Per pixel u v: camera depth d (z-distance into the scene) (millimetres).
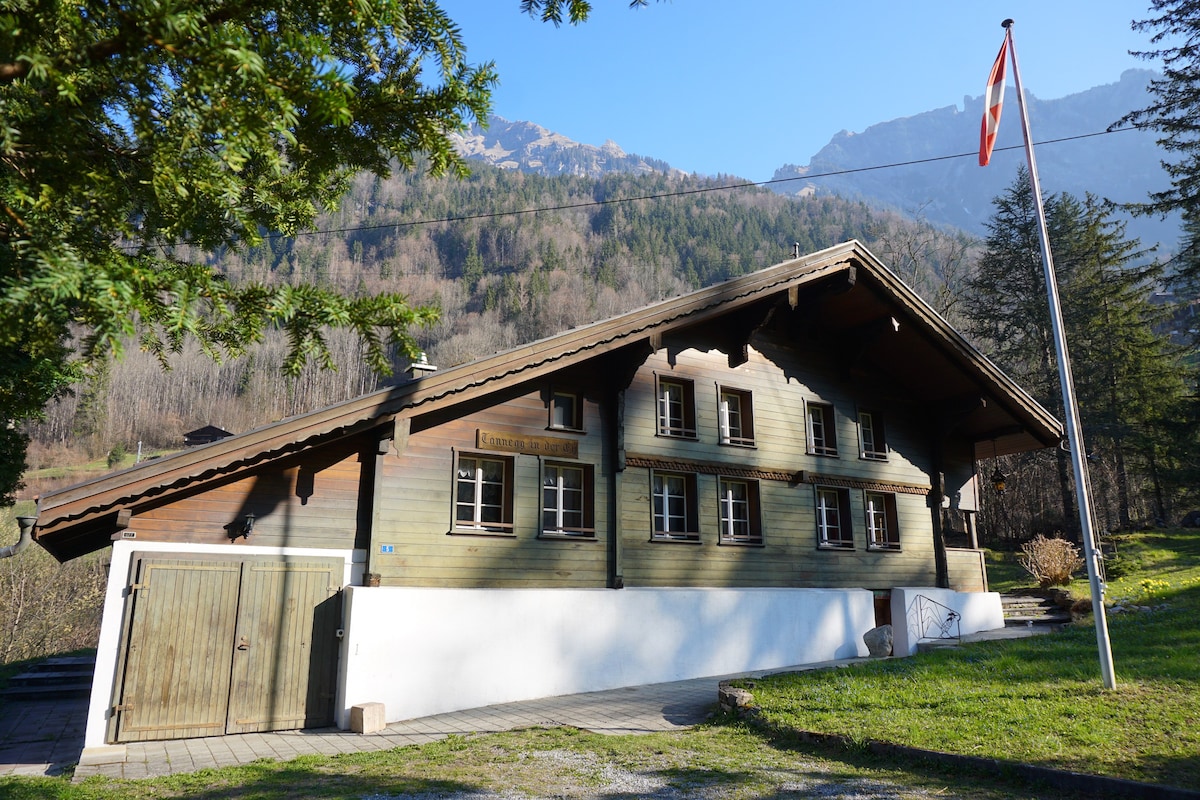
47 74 3318
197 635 10352
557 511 14125
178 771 8391
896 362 18938
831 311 17984
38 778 8070
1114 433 33906
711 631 14867
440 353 75812
